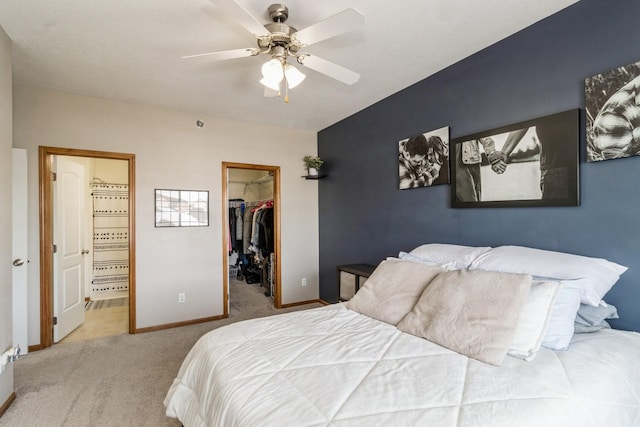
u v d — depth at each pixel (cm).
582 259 171
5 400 206
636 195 164
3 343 201
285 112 380
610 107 170
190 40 223
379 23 204
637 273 164
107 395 224
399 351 147
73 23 202
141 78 285
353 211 388
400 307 190
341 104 354
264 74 179
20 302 288
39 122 306
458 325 151
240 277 629
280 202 441
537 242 206
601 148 174
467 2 184
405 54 245
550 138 197
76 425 192
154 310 357
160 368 266
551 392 110
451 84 262
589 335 155
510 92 221
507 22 205
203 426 132
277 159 439
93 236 508
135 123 349
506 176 221
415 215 300
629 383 125
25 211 290
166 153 366
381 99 339
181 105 355
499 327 141
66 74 276
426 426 94
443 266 203
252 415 105
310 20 201
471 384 117
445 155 266
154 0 181
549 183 197
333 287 430
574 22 187
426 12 193
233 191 654
